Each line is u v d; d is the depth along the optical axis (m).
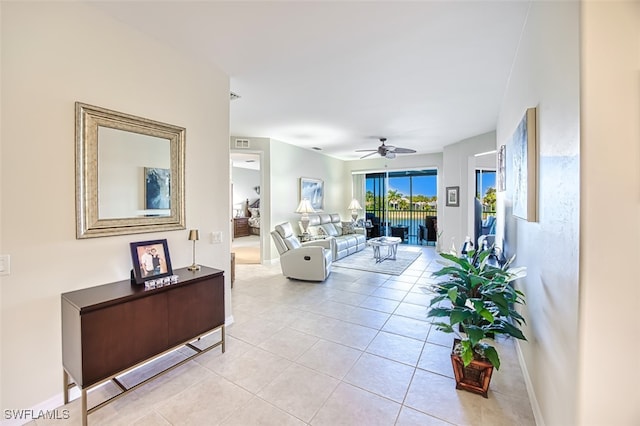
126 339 1.78
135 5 1.89
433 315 1.92
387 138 5.84
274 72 2.86
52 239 1.75
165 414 1.72
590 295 1.04
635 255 1.00
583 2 1.03
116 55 2.04
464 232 5.93
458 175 6.18
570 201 1.16
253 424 1.64
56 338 1.77
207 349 2.31
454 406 1.77
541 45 1.63
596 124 1.02
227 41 2.32
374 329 2.84
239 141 5.72
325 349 2.46
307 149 7.14
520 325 2.26
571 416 1.13
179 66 2.46
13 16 1.60
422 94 3.43
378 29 2.15
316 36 2.25
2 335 1.60
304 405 1.79
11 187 1.61
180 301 2.10
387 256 6.39
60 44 1.77
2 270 1.58
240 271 5.35
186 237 2.54
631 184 1.00
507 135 3.07
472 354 1.84
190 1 1.84
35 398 1.70
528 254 2.02
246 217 10.75
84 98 1.88
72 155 1.83
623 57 1.00
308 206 6.38
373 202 9.24
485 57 2.55
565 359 1.21
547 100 1.51
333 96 3.50
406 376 2.07
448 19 2.03
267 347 2.50
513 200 2.50
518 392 1.90
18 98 1.62
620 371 1.02
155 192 2.29
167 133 2.36
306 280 4.56
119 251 2.08
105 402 1.67
